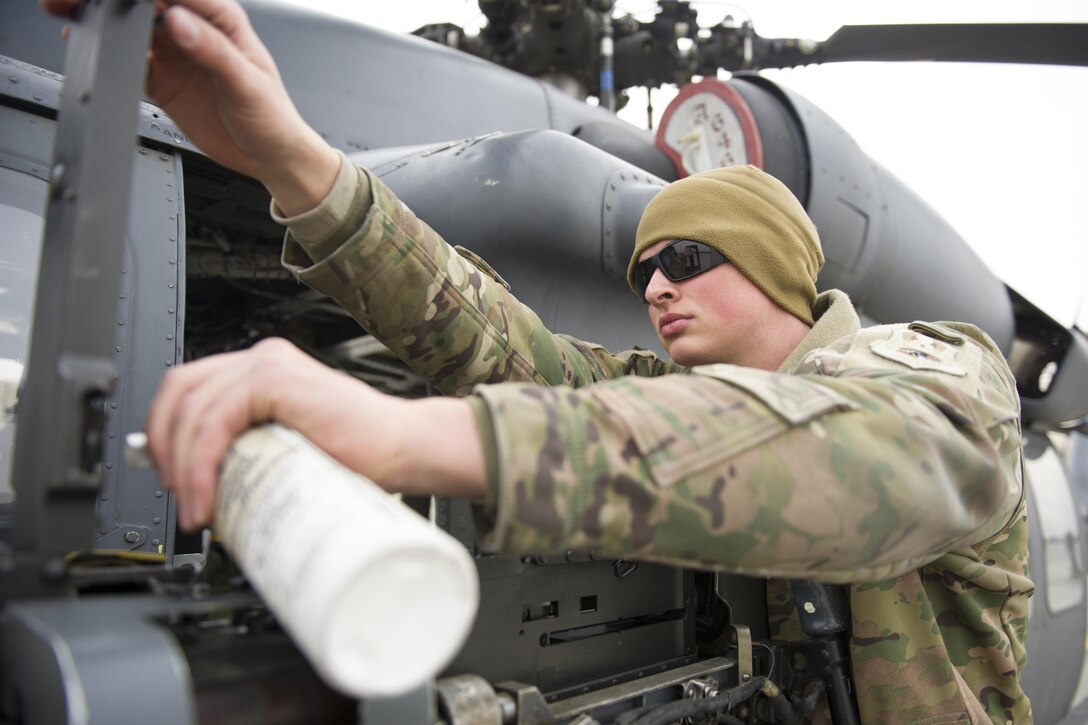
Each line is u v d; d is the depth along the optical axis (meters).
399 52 2.29
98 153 0.53
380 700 0.52
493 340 1.21
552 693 0.83
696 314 1.22
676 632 1.01
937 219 3.30
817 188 2.57
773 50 3.54
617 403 0.61
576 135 2.75
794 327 1.24
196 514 0.53
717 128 2.66
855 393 0.70
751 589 1.17
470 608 0.45
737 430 0.61
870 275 2.88
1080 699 3.67
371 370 3.14
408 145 2.21
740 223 1.19
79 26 0.60
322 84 2.09
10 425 1.22
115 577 0.61
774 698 1.04
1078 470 4.26
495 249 1.72
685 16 3.56
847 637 1.15
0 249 1.29
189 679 0.47
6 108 1.37
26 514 0.53
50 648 0.43
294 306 2.56
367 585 0.41
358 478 0.49
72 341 0.51
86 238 0.52
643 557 0.60
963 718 1.05
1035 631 3.14
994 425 0.86
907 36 3.14
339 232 1.02
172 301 1.45
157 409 0.55
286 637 0.55
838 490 0.62
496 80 2.56
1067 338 3.61
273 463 0.50
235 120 0.83
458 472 0.56
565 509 0.55
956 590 1.11
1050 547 3.38
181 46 0.71
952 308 3.31
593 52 3.44
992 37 3.02
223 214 2.04
